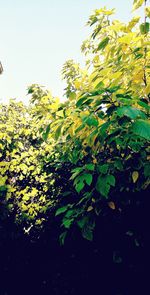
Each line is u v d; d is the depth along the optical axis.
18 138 4.61
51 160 4.15
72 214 2.46
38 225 4.37
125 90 2.16
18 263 4.27
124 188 2.53
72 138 2.41
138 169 2.18
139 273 3.02
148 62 2.04
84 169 2.32
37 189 4.44
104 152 2.61
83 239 3.57
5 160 4.33
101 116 1.96
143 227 2.68
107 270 3.40
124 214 2.77
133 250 2.85
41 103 3.44
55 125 2.43
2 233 4.12
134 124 1.56
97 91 1.92
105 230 3.04
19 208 4.28
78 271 4.04
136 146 1.92
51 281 4.26
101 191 1.96
